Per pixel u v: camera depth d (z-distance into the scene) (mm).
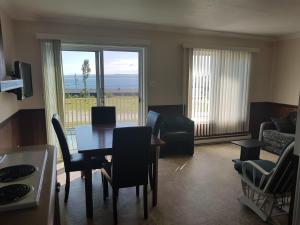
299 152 1861
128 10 3387
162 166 3869
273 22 3994
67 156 2734
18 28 3734
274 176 2207
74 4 3123
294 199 1939
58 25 3932
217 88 5109
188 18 3791
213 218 2453
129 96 4711
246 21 3945
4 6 3061
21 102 3871
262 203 2600
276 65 5484
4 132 2836
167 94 4832
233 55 5145
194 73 4883
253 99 5574
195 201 2785
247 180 2602
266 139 4676
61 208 2633
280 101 5414
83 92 4418
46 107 3939
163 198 2852
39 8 3309
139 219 2434
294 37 4980
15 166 1360
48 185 1168
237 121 5426
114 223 2320
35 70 3908
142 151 2330
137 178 2383
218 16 3643
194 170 3709
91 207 2449
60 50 3945
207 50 4902
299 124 1852
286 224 2344
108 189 3033
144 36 4492
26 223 874
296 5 3057
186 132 4387
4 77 2307
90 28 4113
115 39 4254
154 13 3527
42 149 1767
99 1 2988
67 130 4418
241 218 2455
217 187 3141
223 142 5340
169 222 2379
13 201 985
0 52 2186
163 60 4699
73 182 3289
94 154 2344
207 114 5125
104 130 3146
